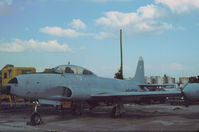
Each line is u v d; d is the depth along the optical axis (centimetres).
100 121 1073
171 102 2480
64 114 1416
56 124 977
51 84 1081
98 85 1321
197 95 1078
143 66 1978
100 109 1870
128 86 1609
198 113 1446
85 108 1959
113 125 936
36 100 1059
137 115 1330
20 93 1019
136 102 1453
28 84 1024
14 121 1075
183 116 1267
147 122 1019
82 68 1305
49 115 1356
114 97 1242
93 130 816
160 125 913
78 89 1145
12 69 1939
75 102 1266
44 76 1084
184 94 1105
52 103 1111
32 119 960
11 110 1681
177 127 853
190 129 802
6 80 1991
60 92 1120
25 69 1989
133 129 826
